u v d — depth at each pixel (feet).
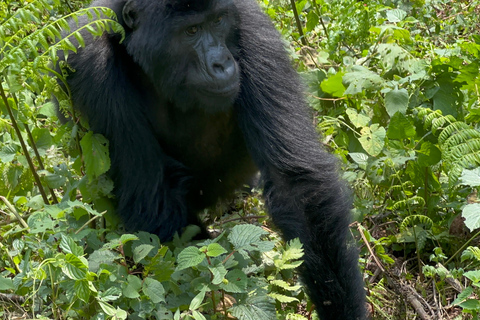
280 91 8.66
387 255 8.50
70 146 8.88
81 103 8.63
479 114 9.47
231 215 10.02
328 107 10.57
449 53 10.34
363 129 9.26
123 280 7.41
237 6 8.76
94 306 7.51
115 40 8.80
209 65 8.43
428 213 9.23
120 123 8.52
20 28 8.32
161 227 8.58
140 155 8.58
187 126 9.18
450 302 8.43
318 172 8.19
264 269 8.16
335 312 7.69
